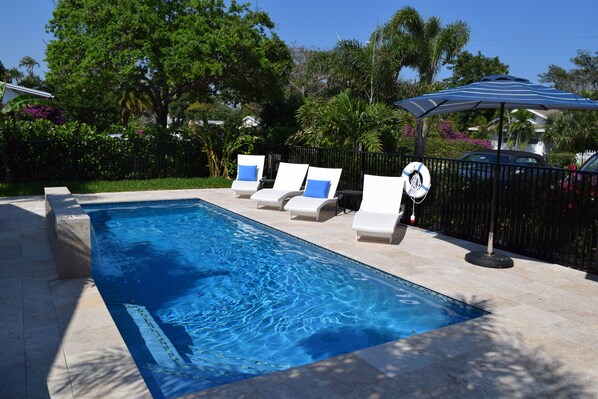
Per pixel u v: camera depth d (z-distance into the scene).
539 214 7.49
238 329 5.12
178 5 17.98
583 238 6.80
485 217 8.41
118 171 16.06
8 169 14.14
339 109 14.43
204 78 19.58
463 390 3.46
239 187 13.19
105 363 3.71
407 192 9.46
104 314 4.74
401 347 4.20
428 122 21.48
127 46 17.28
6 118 15.00
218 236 9.41
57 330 4.34
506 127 43.16
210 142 17.00
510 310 5.20
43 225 9.05
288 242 8.95
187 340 4.83
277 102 21.78
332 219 10.64
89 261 5.93
